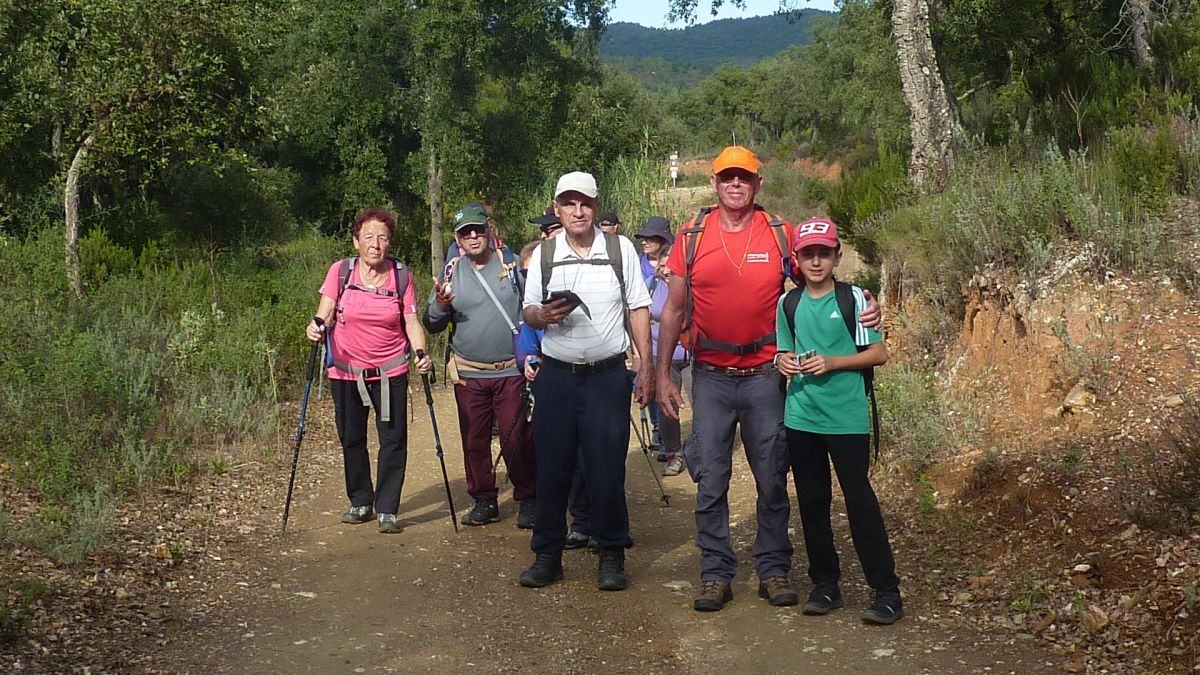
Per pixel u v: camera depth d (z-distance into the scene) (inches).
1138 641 167.5
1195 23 458.0
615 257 220.7
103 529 229.9
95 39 555.5
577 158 1040.2
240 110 634.2
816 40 2696.9
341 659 177.8
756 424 205.3
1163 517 195.8
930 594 205.0
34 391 298.7
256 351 421.4
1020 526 223.0
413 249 1093.8
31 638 173.6
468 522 277.6
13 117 603.5
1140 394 247.3
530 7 967.6
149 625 187.8
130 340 388.5
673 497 314.8
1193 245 291.4
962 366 321.7
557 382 221.1
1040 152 406.9
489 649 184.7
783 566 208.7
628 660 179.5
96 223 729.6
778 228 202.8
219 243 873.5
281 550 243.9
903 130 874.8
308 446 355.3
